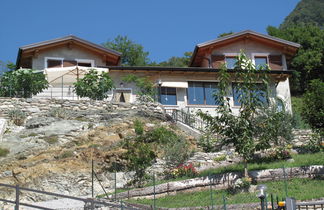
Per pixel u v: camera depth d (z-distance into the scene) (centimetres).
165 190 1822
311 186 1797
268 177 1889
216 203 1650
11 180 1938
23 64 3284
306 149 2331
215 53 3494
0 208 1766
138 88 3086
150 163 2097
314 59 4556
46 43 3178
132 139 2253
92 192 1884
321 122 2239
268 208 1488
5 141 2219
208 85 3222
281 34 5041
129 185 2016
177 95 3148
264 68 2041
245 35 3512
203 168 2098
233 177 1872
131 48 5344
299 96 4494
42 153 2116
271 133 1983
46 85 2819
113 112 2580
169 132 2336
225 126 1988
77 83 2794
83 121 2456
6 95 2694
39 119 2438
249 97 2000
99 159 2120
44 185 1941
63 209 1678
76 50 3297
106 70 3009
